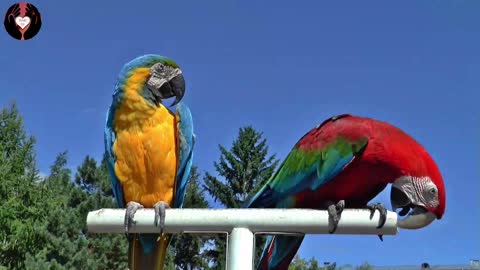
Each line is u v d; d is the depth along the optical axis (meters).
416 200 1.77
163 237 2.00
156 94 2.07
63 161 10.76
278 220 1.49
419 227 1.77
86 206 8.50
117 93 2.06
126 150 2.03
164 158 2.03
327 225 1.51
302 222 1.51
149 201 2.05
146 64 2.08
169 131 2.05
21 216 5.22
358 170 1.85
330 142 1.88
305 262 8.84
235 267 1.47
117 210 1.57
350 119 1.89
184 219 1.52
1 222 4.88
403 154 1.80
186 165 2.09
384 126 1.85
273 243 1.91
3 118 6.60
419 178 1.78
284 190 1.95
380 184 1.87
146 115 2.03
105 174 9.73
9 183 5.11
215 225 1.50
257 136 10.09
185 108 2.10
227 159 9.98
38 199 5.53
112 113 2.06
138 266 2.03
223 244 9.05
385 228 1.53
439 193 1.76
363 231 1.53
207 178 9.98
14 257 5.20
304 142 1.94
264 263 1.92
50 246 7.18
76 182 9.70
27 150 5.60
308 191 1.92
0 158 5.29
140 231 1.56
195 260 10.21
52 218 7.86
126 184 2.04
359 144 1.83
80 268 7.90
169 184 2.05
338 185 1.88
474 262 11.06
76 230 8.27
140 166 2.02
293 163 1.94
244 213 1.50
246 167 9.92
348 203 1.92
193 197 9.64
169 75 2.10
